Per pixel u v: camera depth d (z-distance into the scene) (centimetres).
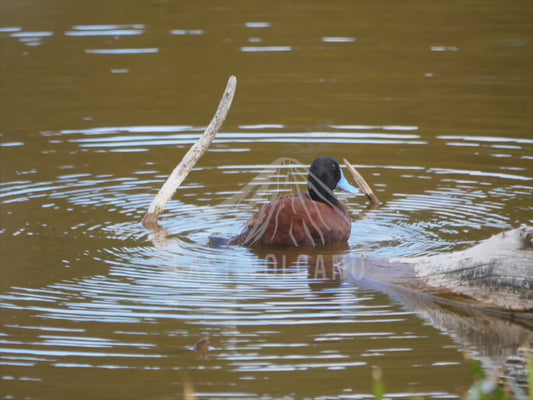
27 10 2581
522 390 791
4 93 1912
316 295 1015
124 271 1085
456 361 851
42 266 1099
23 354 866
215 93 1920
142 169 1505
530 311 953
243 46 2236
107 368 838
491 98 1847
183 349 876
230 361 851
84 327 925
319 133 1667
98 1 2691
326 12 2548
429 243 1184
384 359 855
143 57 2161
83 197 1378
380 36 2308
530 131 1656
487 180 1433
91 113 1798
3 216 1287
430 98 1858
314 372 829
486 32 2309
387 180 1453
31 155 1565
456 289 994
